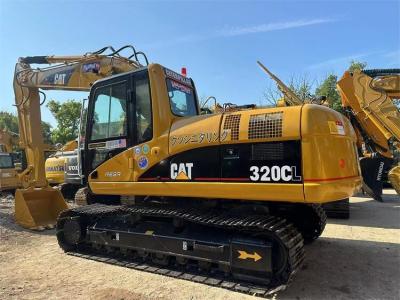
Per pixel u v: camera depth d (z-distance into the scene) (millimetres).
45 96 8312
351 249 6113
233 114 4598
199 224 4891
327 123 4180
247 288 4289
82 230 6027
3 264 5531
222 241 4566
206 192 4629
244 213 4711
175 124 5113
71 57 7750
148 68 5301
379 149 11219
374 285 4605
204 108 7094
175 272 4918
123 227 5566
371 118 10953
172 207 5172
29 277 4953
